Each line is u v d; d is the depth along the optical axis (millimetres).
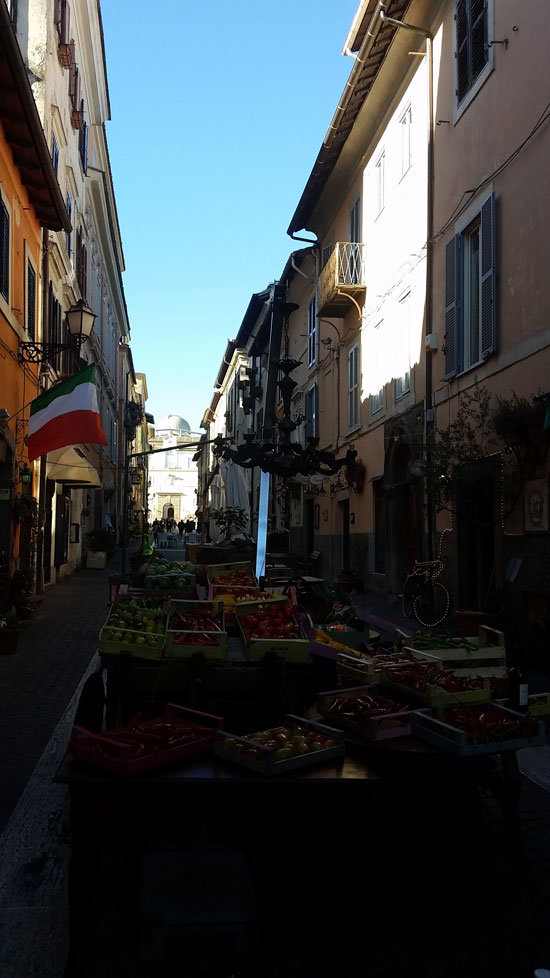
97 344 33906
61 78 20016
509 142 12234
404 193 17672
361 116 19578
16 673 9883
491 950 3736
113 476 45844
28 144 13633
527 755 6848
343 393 23469
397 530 18156
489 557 12867
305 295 28938
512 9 12102
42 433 13500
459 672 5641
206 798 3625
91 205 30656
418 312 16641
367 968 3561
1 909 4043
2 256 13133
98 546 31188
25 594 14359
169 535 56625
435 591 14797
